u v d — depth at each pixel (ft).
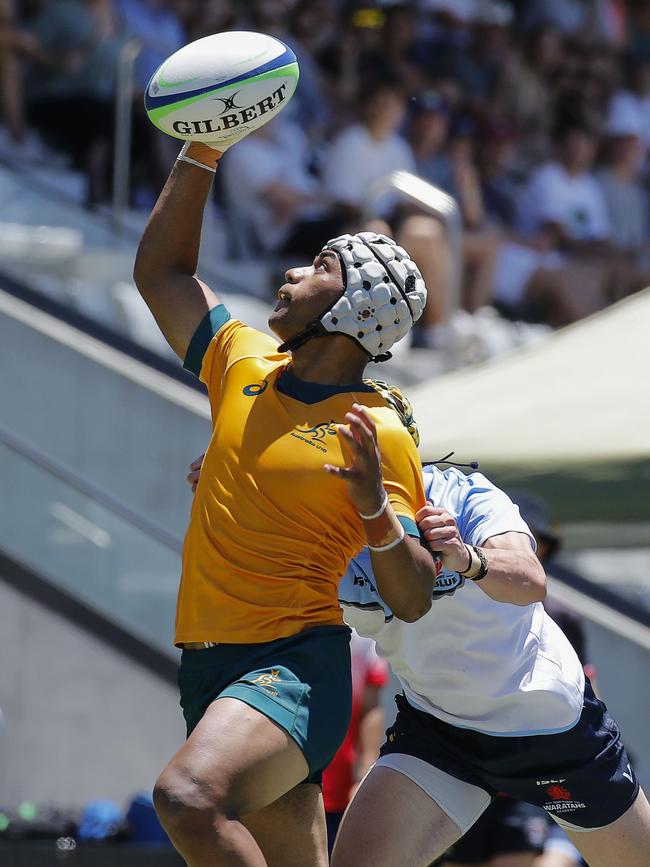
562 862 55.62
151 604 78.69
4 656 78.64
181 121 35.76
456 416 66.13
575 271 108.68
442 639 39.70
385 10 116.98
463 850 54.19
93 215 96.12
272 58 35.96
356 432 31.40
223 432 34.78
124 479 78.23
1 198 93.81
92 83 99.14
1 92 100.73
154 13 107.14
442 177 107.24
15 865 63.41
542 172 113.50
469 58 119.03
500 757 40.68
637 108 124.47
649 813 41.68
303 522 33.50
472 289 105.19
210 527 34.01
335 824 57.62
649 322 69.36
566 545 74.49
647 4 137.28
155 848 63.72
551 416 63.57
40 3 102.12
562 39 124.06
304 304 34.42
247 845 31.01
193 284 37.50
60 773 79.46
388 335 34.76
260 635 33.30
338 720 33.19
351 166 101.30
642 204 119.85
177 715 79.82
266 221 100.12
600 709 41.88
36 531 78.28
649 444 60.18
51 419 78.23
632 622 69.56
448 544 33.83
